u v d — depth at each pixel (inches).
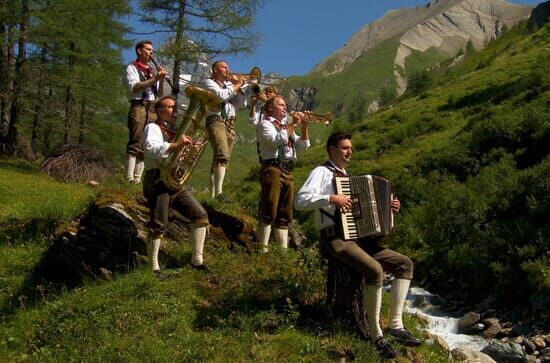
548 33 1362.0
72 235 328.5
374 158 839.1
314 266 284.2
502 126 616.7
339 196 229.9
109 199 333.4
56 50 915.4
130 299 271.9
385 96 6811.0
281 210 318.3
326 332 242.8
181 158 281.4
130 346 235.0
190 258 317.4
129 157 381.4
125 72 367.6
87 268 318.3
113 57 1003.9
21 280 335.3
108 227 320.8
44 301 301.7
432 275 458.0
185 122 273.4
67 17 876.6
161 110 287.0
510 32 2037.4
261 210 316.8
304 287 270.7
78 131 1077.1
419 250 491.5
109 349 234.2
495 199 479.8
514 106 743.1
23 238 386.6
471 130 709.9
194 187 496.7
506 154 574.2
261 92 345.7
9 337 265.3
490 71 1136.8
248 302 262.5
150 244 289.9
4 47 887.1
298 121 316.5
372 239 244.4
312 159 934.4
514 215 461.1
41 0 870.4
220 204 361.4
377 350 231.5
